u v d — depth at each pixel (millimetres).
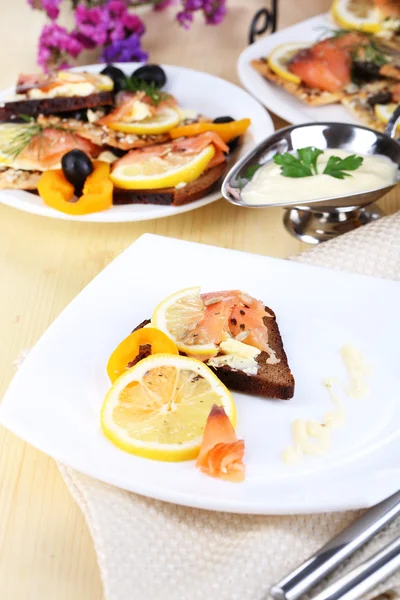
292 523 473
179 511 482
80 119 746
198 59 903
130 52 871
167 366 508
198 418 492
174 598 446
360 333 553
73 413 508
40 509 511
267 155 681
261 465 487
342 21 861
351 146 686
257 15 891
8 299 640
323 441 497
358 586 434
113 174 683
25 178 699
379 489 464
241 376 517
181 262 586
